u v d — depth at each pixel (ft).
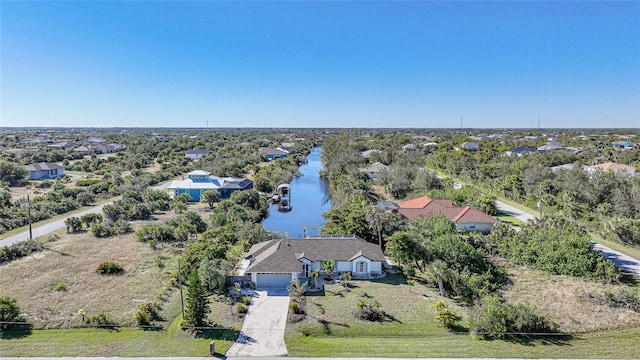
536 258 129.08
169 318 94.63
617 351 81.05
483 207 191.52
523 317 87.71
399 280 119.14
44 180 284.82
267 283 114.01
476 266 120.67
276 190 266.36
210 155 416.87
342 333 88.43
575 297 105.60
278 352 80.53
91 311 97.19
